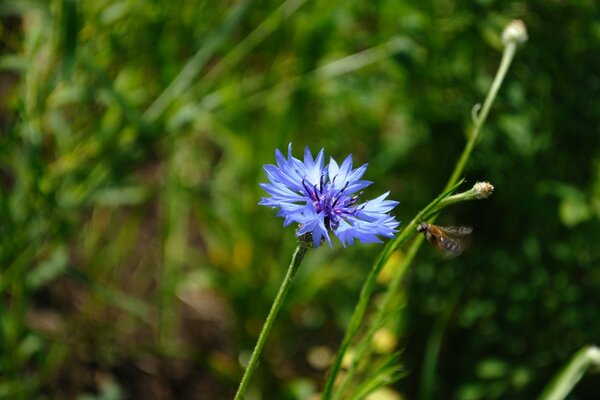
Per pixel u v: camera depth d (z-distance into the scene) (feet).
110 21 1.71
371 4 1.81
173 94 1.73
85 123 1.81
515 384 1.71
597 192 1.70
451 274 1.82
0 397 1.71
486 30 1.67
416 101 1.81
